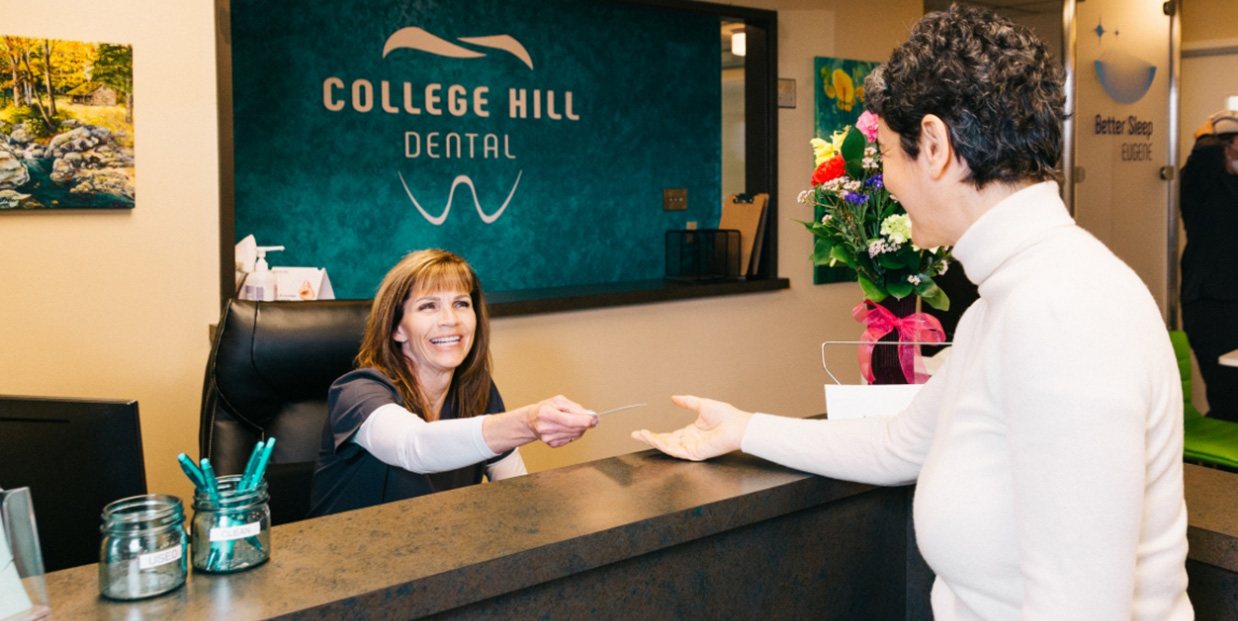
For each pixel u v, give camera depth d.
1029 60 0.92
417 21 4.29
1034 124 0.92
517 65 4.60
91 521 1.26
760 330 4.77
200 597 0.91
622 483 1.27
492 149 4.54
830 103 4.91
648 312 4.32
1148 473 0.87
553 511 1.15
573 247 4.84
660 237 5.18
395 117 4.27
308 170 4.05
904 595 1.55
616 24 4.91
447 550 1.02
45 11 2.70
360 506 1.81
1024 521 0.84
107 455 1.25
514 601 1.04
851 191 1.76
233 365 2.07
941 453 0.98
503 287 4.62
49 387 2.79
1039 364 0.83
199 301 3.01
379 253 4.27
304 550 1.03
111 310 2.87
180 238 2.96
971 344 0.98
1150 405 0.84
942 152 0.95
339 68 4.11
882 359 1.82
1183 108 5.95
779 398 4.88
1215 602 1.20
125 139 2.84
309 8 4.01
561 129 4.77
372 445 1.76
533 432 1.54
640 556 1.15
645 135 5.08
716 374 4.61
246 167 3.90
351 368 2.15
